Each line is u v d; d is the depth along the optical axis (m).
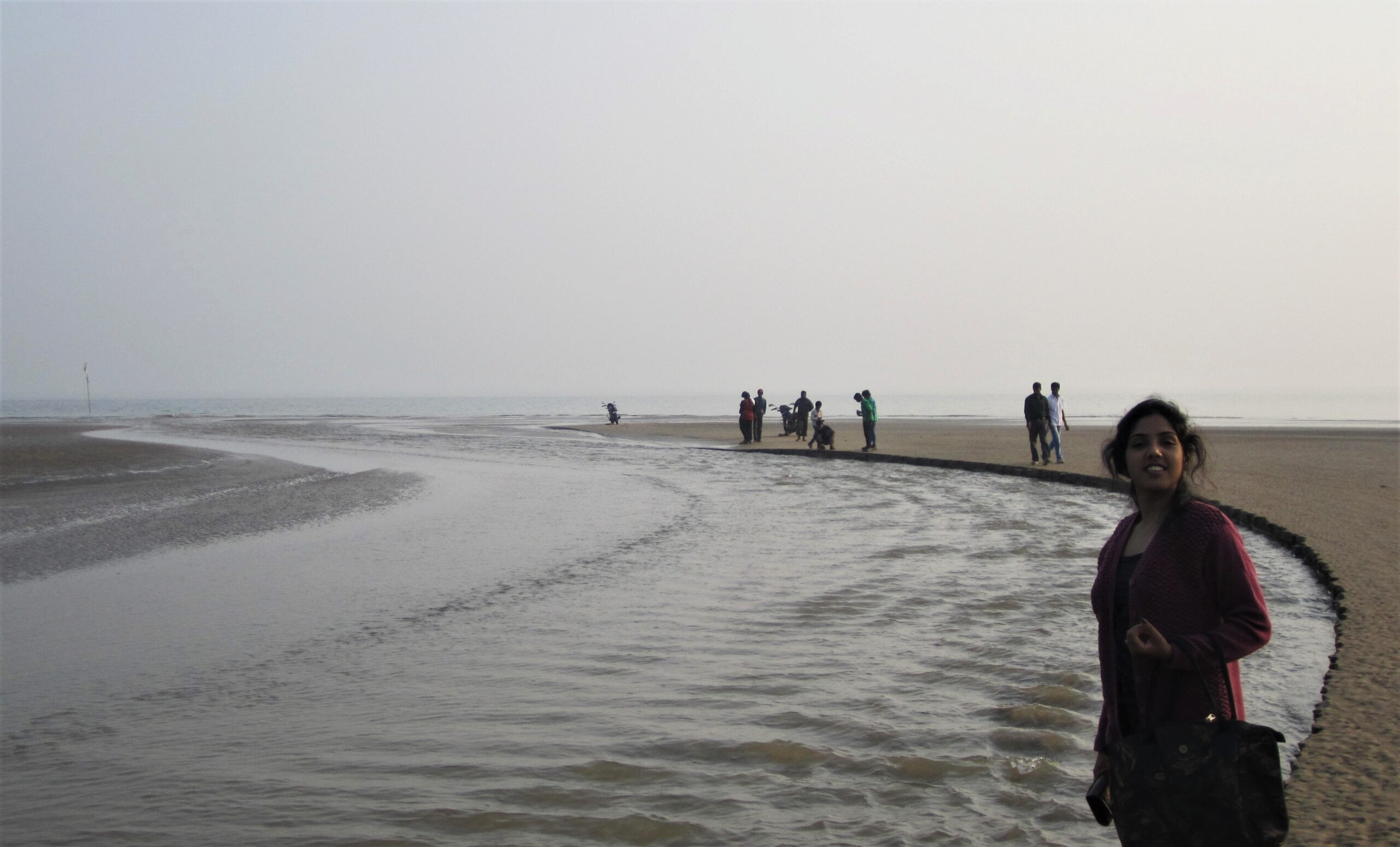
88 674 7.52
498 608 9.51
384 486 22.69
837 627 8.48
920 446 35.38
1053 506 17.50
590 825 4.73
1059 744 5.62
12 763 5.70
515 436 50.16
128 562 12.45
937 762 5.40
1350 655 6.93
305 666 7.62
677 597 9.84
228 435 52.75
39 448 37.66
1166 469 3.18
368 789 5.21
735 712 6.33
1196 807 2.76
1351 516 13.88
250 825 4.81
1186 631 3.02
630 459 32.34
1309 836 4.29
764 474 25.69
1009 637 8.02
